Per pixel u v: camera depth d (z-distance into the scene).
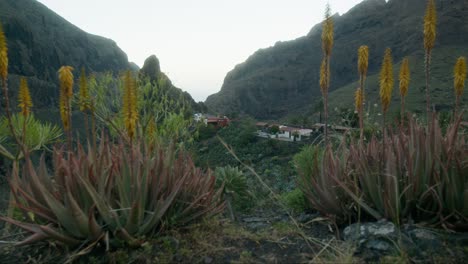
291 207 5.55
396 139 4.52
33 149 5.23
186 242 3.83
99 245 3.73
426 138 4.01
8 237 4.41
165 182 4.18
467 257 3.27
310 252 3.60
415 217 4.05
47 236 3.59
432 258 3.27
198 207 4.40
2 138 5.14
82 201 3.87
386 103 4.04
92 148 4.36
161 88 8.23
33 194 3.95
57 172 3.90
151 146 5.25
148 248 3.59
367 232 3.65
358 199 3.98
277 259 3.46
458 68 3.91
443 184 3.87
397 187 3.84
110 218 3.71
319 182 4.66
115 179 4.02
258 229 4.44
